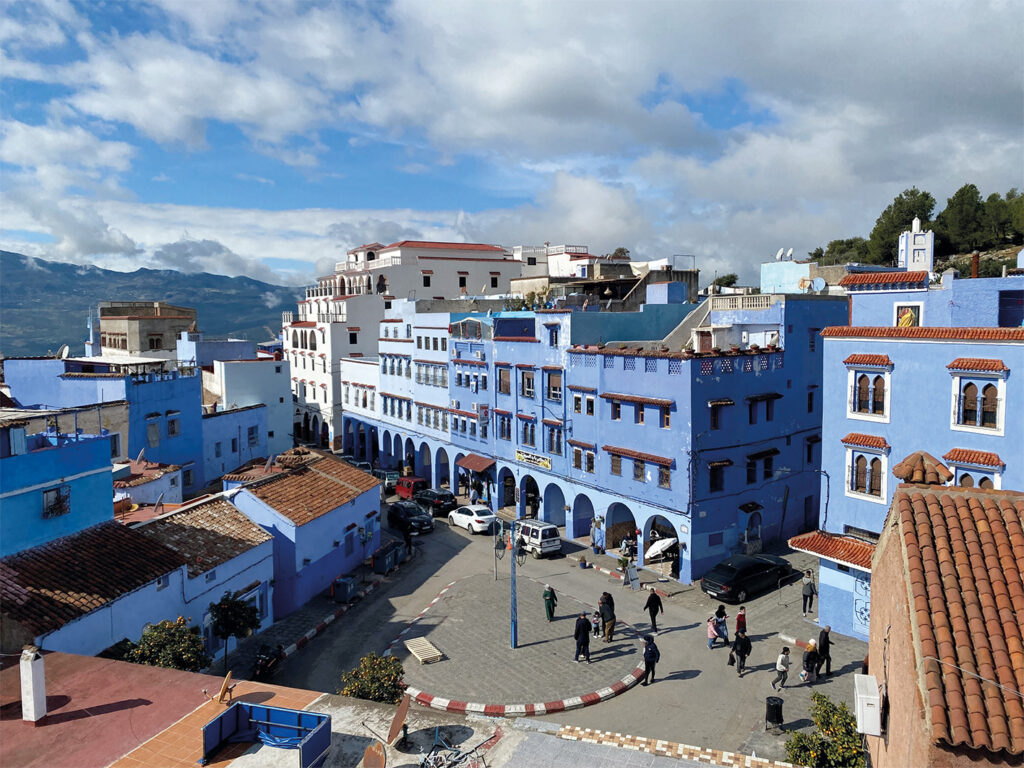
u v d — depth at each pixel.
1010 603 10.95
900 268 38.12
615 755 16.53
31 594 20.56
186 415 47.50
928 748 9.54
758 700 23.19
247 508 33.44
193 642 21.56
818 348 41.25
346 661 27.16
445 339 55.59
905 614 11.74
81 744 14.26
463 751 16.11
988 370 24.39
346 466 41.94
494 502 50.28
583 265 70.38
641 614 30.83
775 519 39.31
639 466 37.31
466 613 31.17
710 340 39.81
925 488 13.67
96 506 25.30
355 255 92.31
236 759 13.93
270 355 82.06
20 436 22.86
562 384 42.59
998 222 77.75
